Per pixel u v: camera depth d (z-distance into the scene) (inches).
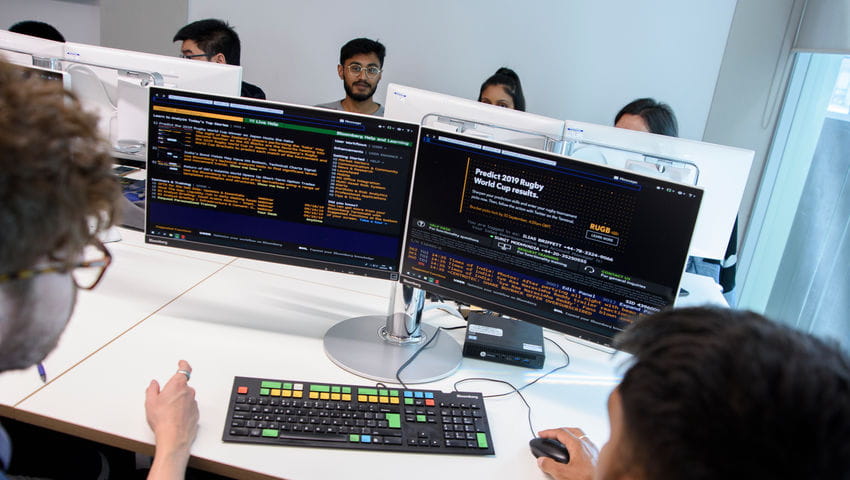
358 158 51.2
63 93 22.5
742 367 18.1
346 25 145.6
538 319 51.9
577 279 49.8
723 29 127.5
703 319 20.7
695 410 18.1
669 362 19.3
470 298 53.3
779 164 127.5
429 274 53.7
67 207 20.8
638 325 22.6
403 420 44.8
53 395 43.1
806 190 116.6
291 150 51.5
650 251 47.2
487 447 43.8
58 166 20.4
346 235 53.6
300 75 151.3
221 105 50.9
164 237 55.0
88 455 47.7
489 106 75.9
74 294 26.1
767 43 124.3
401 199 52.0
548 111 141.6
